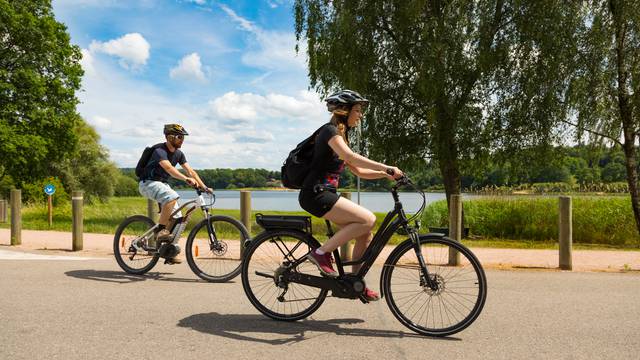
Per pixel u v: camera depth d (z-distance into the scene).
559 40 13.62
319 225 11.84
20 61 28.11
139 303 4.65
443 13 14.62
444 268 4.50
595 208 13.77
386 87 16.08
